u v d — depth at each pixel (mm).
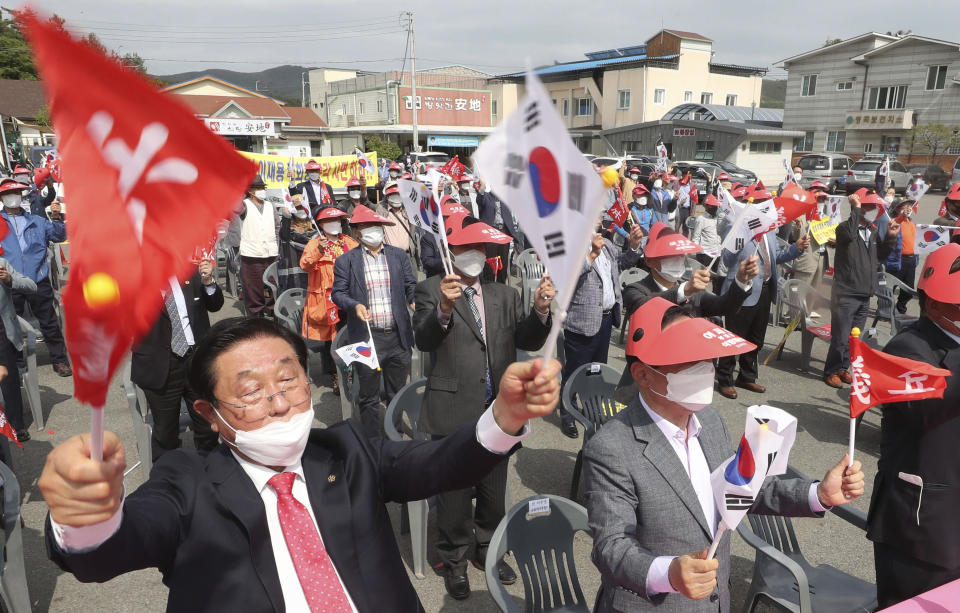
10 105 44531
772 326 9023
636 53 47906
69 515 890
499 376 3594
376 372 5020
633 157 30703
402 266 5266
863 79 37094
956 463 2354
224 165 877
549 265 981
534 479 4828
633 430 2143
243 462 1448
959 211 7012
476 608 3453
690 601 2008
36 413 5438
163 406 4133
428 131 48219
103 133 794
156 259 835
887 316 8078
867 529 2645
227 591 1321
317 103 69750
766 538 3119
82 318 790
